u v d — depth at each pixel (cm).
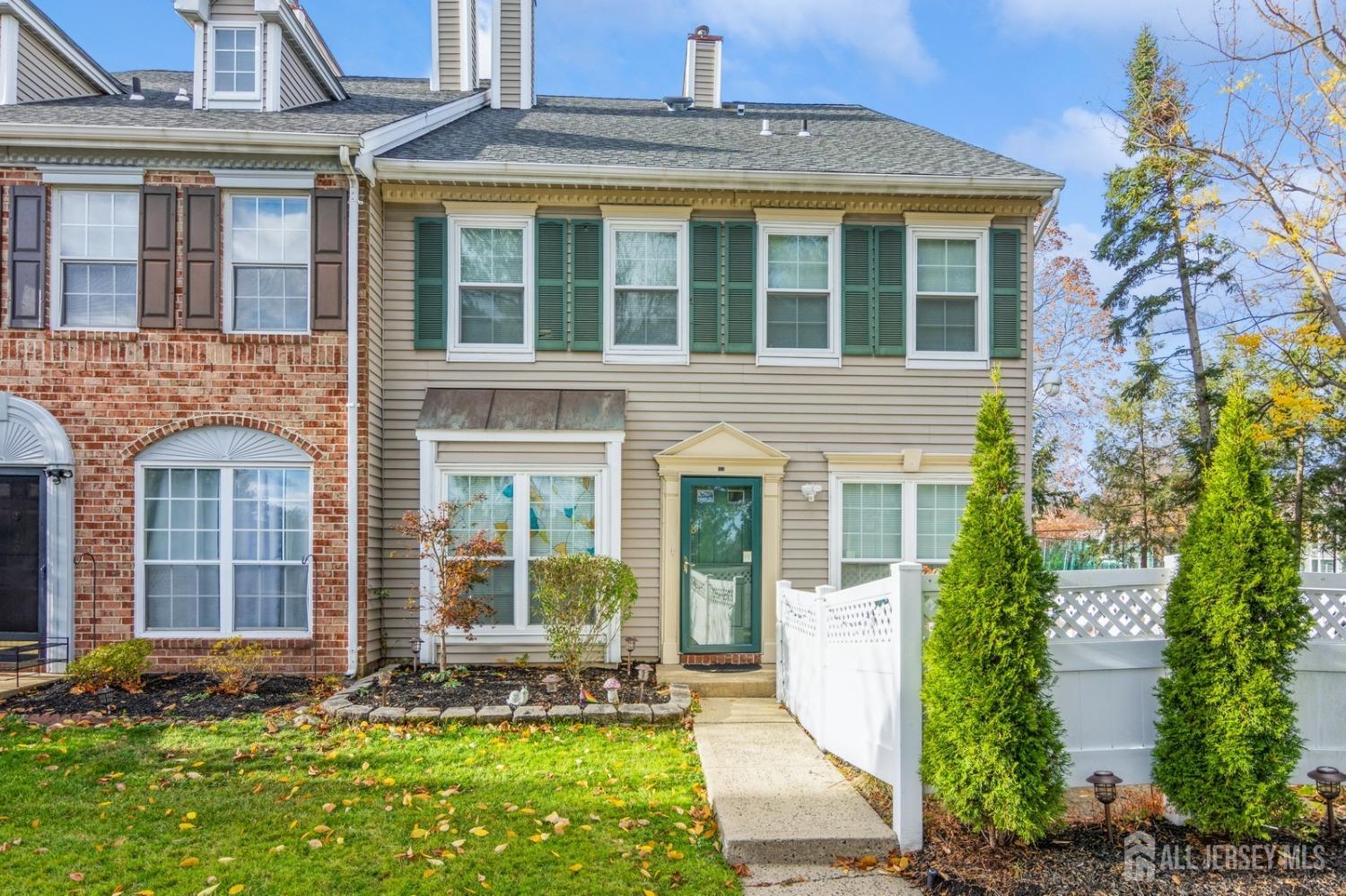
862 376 997
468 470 933
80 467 874
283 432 885
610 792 557
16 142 858
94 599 870
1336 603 555
